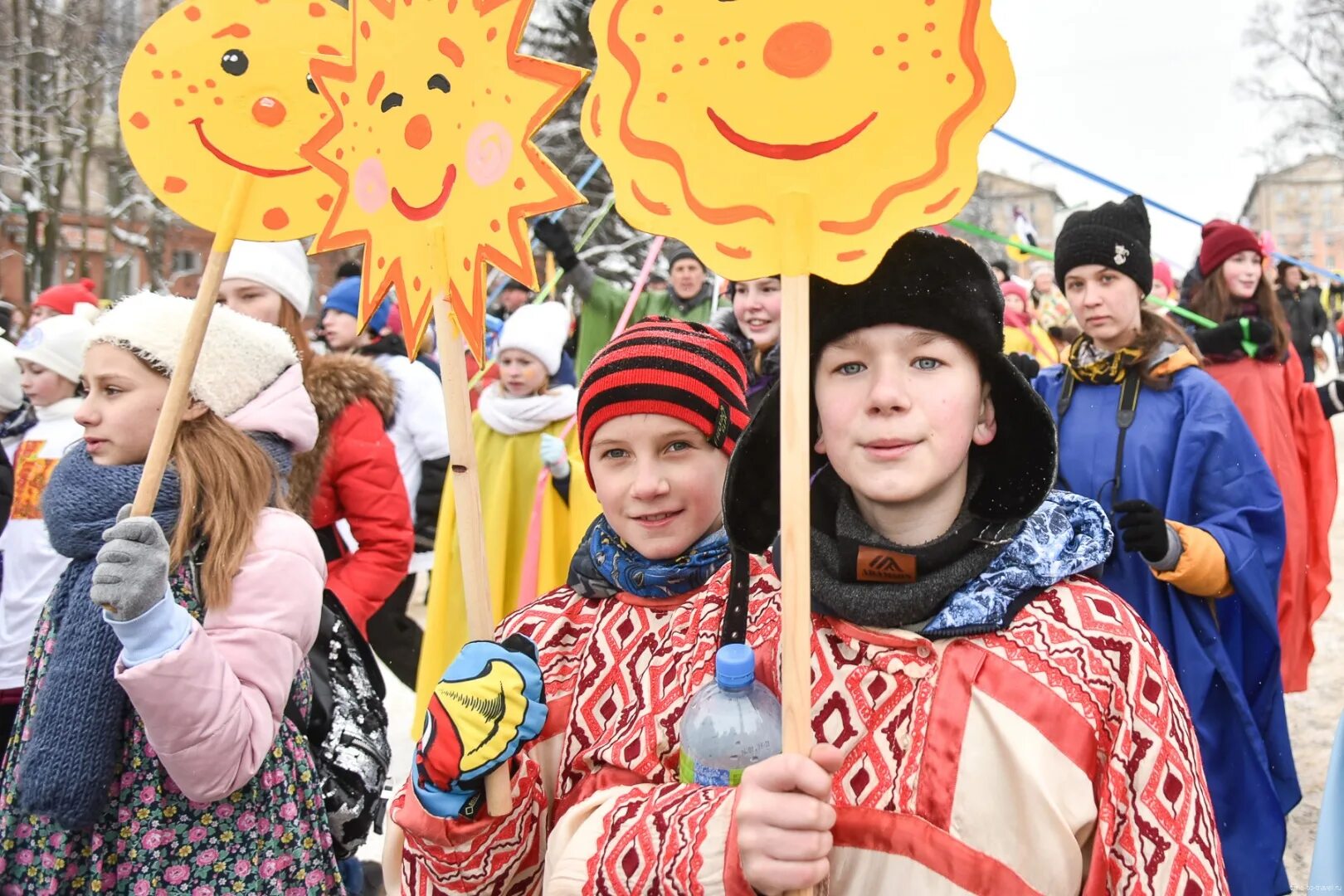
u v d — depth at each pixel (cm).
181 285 2464
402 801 158
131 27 2128
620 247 1742
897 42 134
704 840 134
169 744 182
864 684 142
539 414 448
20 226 2328
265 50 192
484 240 156
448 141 162
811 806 125
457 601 443
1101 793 134
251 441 213
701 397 175
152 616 178
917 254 139
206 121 191
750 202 138
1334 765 169
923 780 136
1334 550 793
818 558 148
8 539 331
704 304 580
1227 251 440
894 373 139
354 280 552
